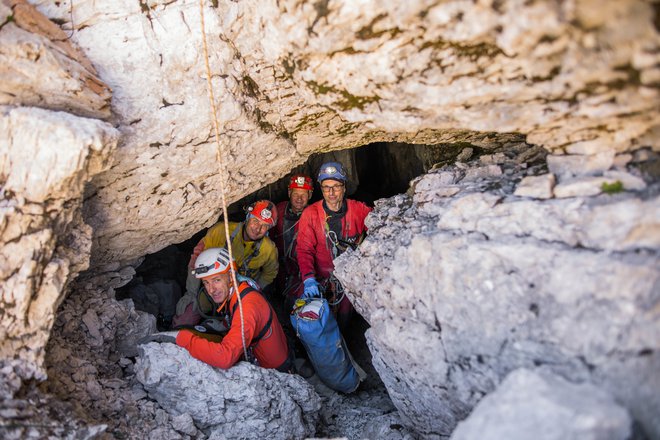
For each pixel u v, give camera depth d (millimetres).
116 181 2693
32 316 2184
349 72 2152
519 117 2016
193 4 2418
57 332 2756
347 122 2830
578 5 1501
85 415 2471
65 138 2059
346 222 3920
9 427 2004
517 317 1952
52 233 2230
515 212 2102
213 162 2850
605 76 1677
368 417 3367
